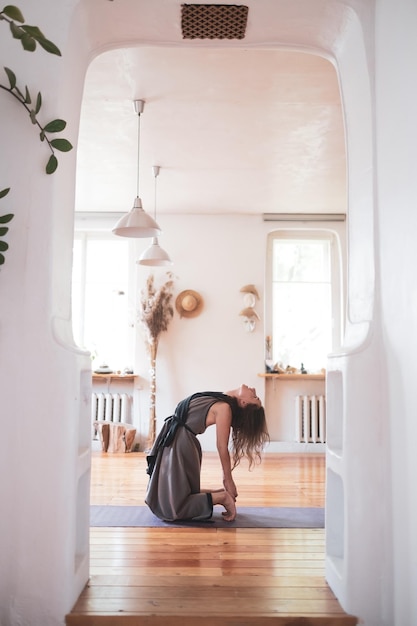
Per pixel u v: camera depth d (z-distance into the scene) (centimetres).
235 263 723
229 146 497
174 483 338
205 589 230
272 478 508
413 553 186
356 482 215
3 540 208
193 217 726
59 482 210
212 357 712
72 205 247
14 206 217
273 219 723
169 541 298
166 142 489
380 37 228
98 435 689
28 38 172
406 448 194
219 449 346
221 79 381
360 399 218
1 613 206
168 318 713
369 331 222
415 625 184
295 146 496
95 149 505
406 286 196
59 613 205
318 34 266
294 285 749
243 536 310
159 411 705
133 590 228
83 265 750
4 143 219
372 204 230
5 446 211
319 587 236
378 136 229
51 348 213
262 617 205
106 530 319
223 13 252
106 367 712
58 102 221
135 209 432
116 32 264
